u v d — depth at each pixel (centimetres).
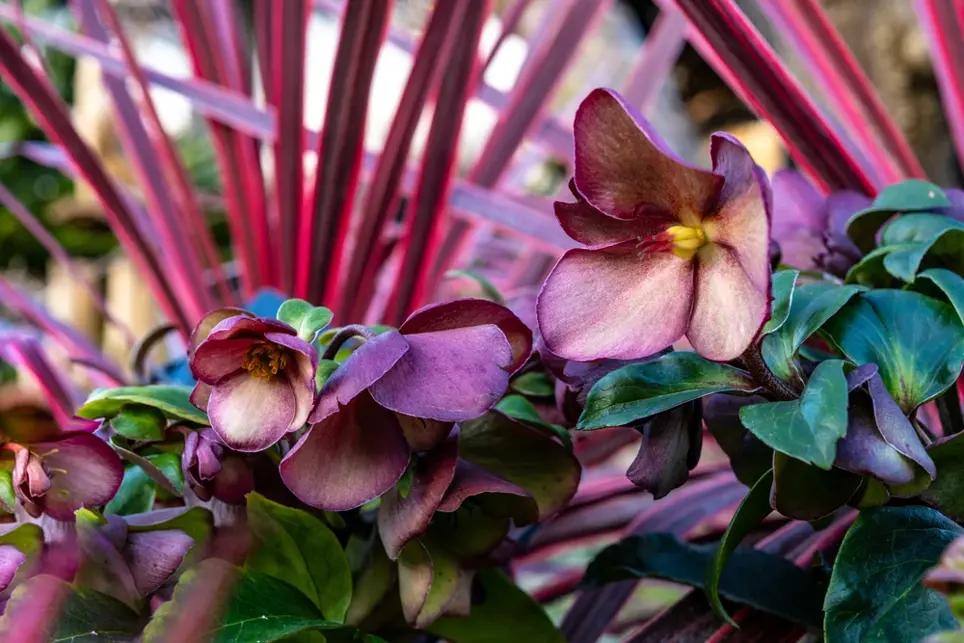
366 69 70
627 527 67
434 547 50
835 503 46
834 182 63
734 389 46
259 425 44
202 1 97
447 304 45
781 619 51
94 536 46
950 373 46
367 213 75
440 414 43
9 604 44
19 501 47
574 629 62
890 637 43
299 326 46
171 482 48
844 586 45
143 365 66
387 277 99
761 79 60
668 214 43
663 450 47
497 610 53
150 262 86
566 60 85
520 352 47
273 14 89
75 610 45
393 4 68
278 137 80
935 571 40
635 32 228
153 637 44
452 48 71
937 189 53
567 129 96
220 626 45
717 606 47
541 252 89
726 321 42
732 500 64
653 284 43
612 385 46
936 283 47
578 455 71
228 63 101
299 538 49
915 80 180
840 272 56
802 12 78
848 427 44
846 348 47
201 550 48
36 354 66
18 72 75
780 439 42
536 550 66
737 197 42
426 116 122
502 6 189
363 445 45
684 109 231
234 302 94
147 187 94
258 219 93
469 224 88
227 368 45
